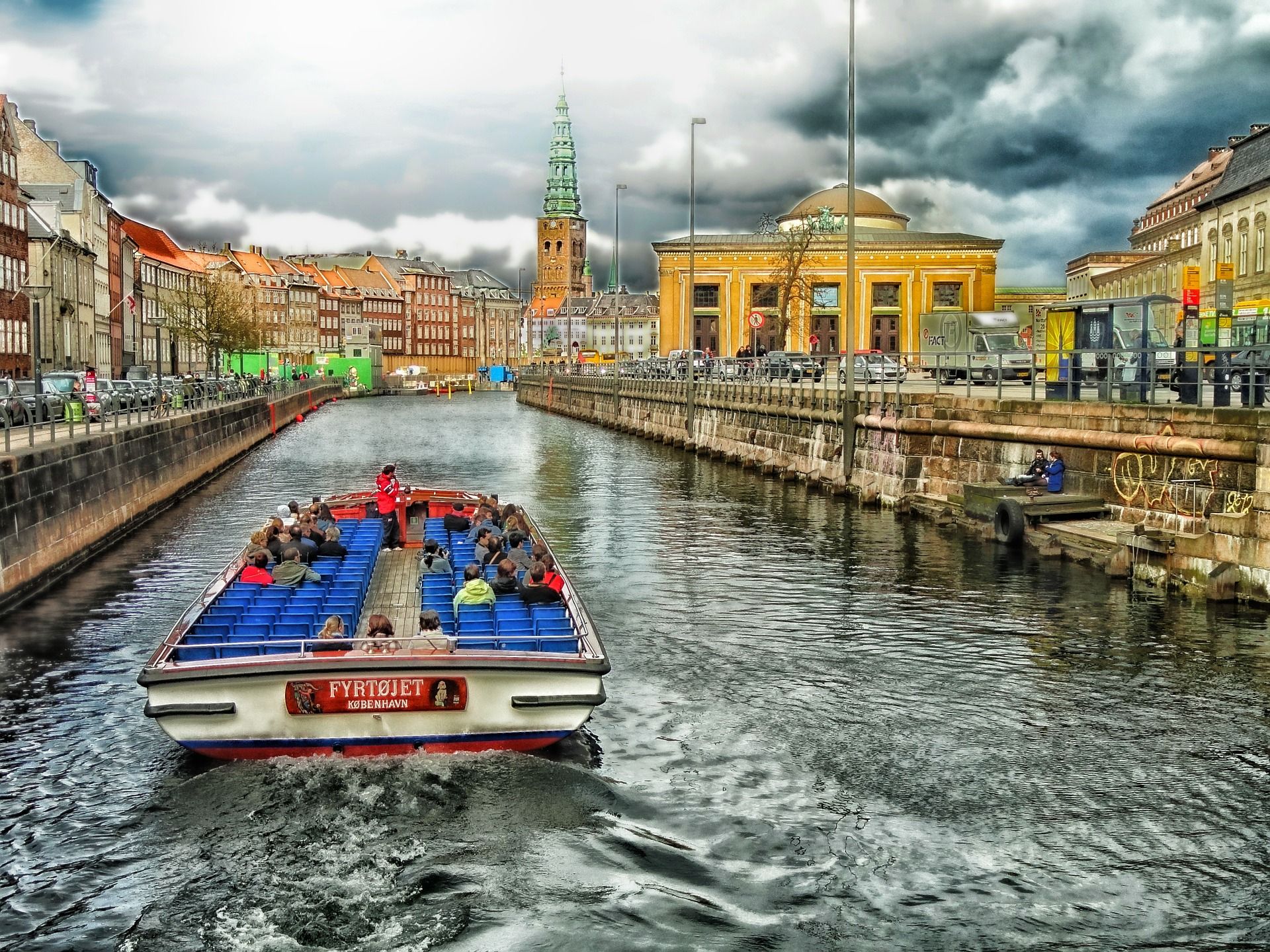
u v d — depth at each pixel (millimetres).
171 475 42281
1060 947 10531
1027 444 31188
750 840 12539
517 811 12961
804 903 11258
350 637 15828
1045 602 23297
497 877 11617
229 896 11266
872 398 41125
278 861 11867
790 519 36281
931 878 11766
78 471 29109
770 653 19891
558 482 49062
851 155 40938
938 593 24391
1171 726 16047
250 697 13211
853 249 41094
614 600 24172
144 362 122688
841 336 110875
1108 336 34312
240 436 65125
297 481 50312
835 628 21547
